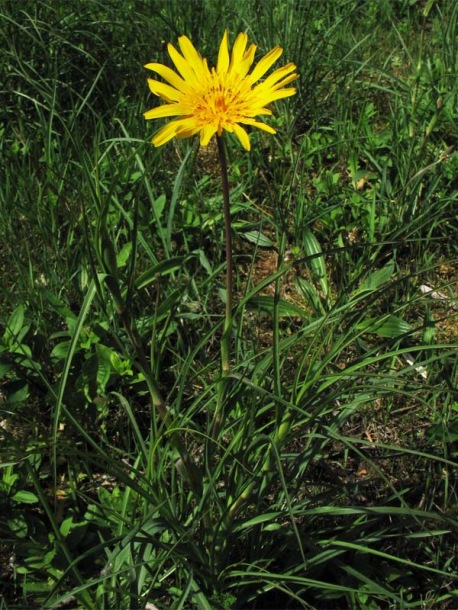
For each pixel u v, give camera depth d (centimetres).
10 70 405
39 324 285
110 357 270
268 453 196
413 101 394
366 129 407
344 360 291
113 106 399
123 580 202
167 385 286
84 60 431
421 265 334
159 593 206
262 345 306
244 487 196
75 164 332
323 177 386
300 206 343
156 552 215
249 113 174
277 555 216
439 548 225
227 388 213
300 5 485
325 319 196
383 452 264
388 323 289
